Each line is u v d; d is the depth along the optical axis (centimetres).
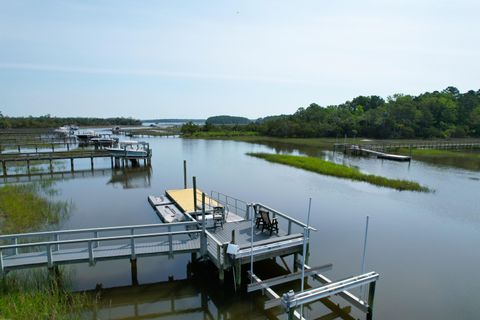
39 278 938
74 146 4822
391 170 3241
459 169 3338
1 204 1728
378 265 1119
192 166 3316
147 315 841
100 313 839
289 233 1136
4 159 2752
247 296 923
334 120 8588
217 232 1134
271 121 9119
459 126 7856
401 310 856
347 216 1686
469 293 945
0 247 860
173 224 1051
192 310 870
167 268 1081
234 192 2208
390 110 8125
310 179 2675
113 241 1287
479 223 1606
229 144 6100
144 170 3070
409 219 1655
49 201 1911
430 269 1095
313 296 735
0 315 728
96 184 2448
